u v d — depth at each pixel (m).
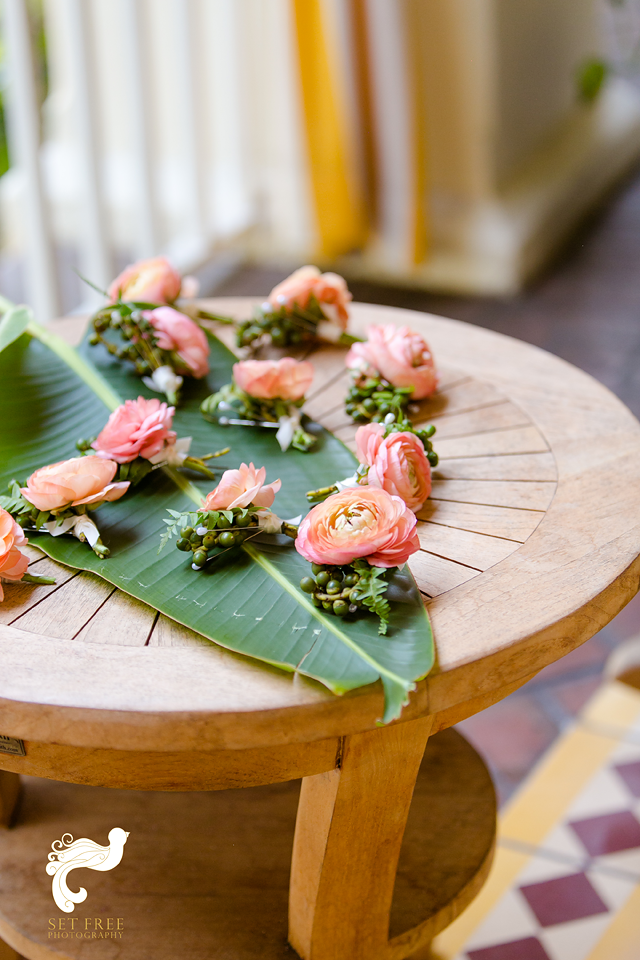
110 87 3.01
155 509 0.95
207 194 2.70
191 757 0.85
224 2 2.69
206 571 0.90
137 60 2.19
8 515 0.89
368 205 2.83
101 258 2.20
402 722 0.85
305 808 0.91
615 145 3.71
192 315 1.14
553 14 3.22
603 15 3.84
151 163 2.32
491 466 1.00
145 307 1.08
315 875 0.92
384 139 2.67
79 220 3.04
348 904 0.94
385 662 0.83
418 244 2.79
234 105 2.82
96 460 0.92
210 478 0.97
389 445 0.93
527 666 0.86
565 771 1.36
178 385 1.04
